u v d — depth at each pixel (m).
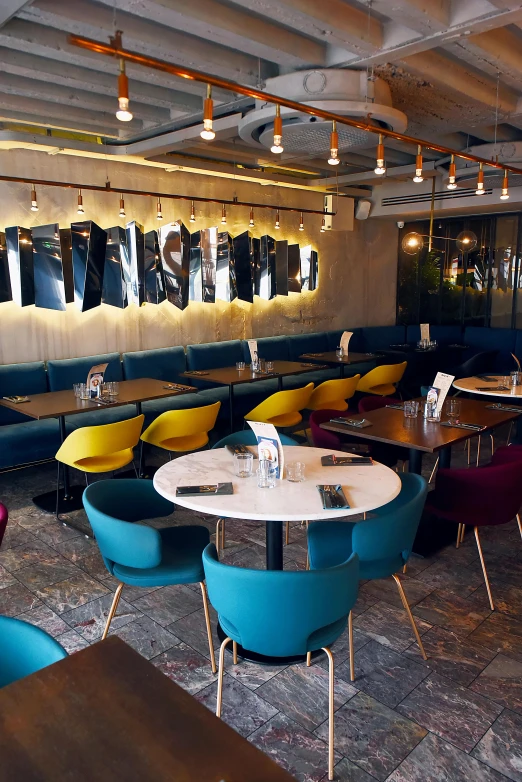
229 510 2.32
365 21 3.27
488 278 9.10
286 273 8.41
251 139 4.39
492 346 8.89
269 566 2.93
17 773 1.09
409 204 8.62
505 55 3.71
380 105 3.64
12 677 1.58
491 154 5.88
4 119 4.77
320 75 3.66
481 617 3.02
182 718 1.24
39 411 4.27
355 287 9.55
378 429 3.73
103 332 6.43
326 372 8.29
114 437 3.93
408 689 2.48
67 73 3.85
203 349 7.23
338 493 2.50
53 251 5.88
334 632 2.12
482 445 6.25
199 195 7.12
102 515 2.44
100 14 3.11
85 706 1.28
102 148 5.61
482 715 2.33
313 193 8.66
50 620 3.00
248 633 1.99
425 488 2.69
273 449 2.71
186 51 3.52
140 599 3.21
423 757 2.12
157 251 6.79
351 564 1.99
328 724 2.27
